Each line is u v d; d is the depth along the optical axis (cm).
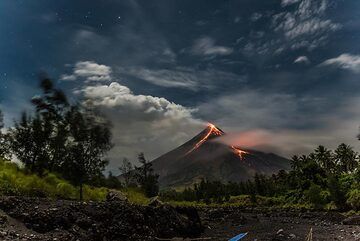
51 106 3719
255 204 11806
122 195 2842
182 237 2567
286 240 2480
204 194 15650
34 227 1678
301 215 6112
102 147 3700
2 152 3644
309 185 10850
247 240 2534
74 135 3647
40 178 3061
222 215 4534
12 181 2548
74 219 1881
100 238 1870
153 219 2416
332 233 2853
